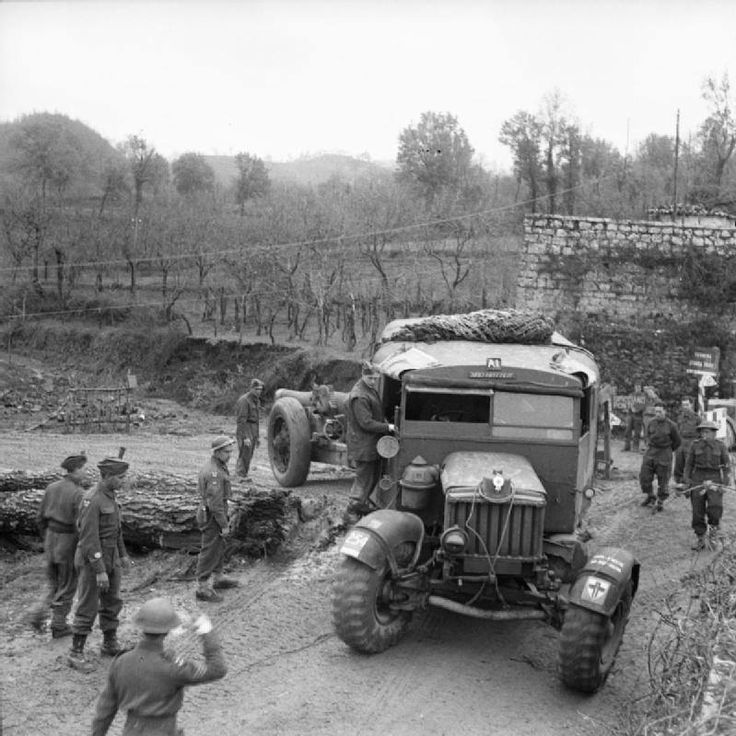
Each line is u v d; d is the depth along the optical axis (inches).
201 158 3528.5
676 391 997.8
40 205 2113.7
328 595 405.4
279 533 469.4
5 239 2094.0
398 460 372.8
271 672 330.6
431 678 330.6
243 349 1486.2
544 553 353.4
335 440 570.9
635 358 1003.9
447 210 1791.3
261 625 372.8
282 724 292.5
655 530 541.6
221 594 415.2
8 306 1946.4
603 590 315.3
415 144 2372.0
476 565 332.5
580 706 315.3
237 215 2385.6
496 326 427.8
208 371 1498.5
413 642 362.6
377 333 1422.2
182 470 703.7
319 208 1771.7
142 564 463.2
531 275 1022.4
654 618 393.7
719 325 993.5
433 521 366.6
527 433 366.3
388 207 1770.4
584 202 2021.4
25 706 301.0
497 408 368.8
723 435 843.4
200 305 1815.9
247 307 1718.8
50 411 1263.5
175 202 2559.1
